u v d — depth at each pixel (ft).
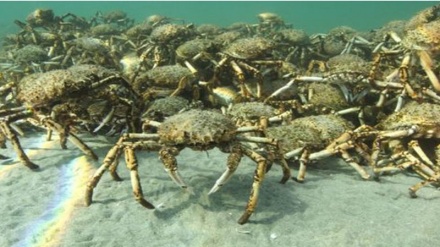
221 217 2.17
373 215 2.24
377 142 2.84
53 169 2.72
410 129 2.70
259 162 2.14
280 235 2.05
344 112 3.53
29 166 2.72
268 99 3.76
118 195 2.38
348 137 2.82
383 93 3.44
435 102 3.14
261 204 2.33
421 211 2.28
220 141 2.16
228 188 2.50
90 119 3.11
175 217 2.17
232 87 4.20
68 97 2.81
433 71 3.22
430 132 2.66
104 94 2.96
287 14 39.40
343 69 3.45
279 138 2.90
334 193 2.53
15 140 2.69
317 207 2.33
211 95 4.08
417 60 3.30
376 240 1.99
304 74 4.42
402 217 2.22
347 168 3.02
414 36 3.24
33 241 1.95
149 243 1.96
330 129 2.98
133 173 2.19
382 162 2.90
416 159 2.66
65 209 2.24
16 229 2.04
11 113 2.81
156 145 2.23
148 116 3.34
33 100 2.78
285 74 4.18
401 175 2.85
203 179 2.61
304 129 2.92
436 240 1.98
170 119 2.30
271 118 3.18
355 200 2.43
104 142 3.22
